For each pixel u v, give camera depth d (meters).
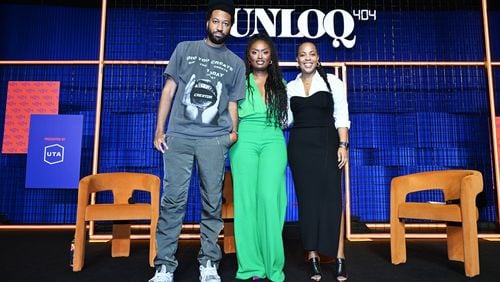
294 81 2.42
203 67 2.08
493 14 4.42
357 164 4.21
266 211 2.11
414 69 4.31
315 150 2.24
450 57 4.35
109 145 4.21
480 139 4.23
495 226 3.64
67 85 4.35
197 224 3.88
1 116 4.20
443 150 4.23
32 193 4.19
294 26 4.22
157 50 4.34
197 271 2.39
